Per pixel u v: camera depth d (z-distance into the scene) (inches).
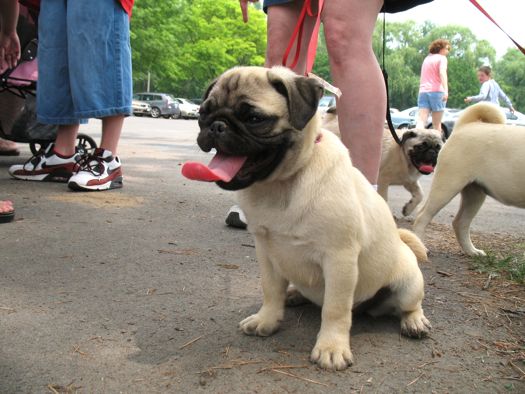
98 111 59.3
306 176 25.0
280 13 45.2
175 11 467.8
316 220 24.5
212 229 47.2
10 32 62.7
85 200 55.4
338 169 25.5
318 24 39.3
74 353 23.7
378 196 29.6
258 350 25.2
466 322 30.2
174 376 22.4
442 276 38.9
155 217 50.4
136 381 21.8
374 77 40.0
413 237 33.4
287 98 25.4
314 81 25.4
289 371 23.4
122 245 40.3
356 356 25.3
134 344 25.0
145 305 29.5
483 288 36.4
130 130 194.9
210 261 37.9
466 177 46.4
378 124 40.4
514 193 44.6
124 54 60.4
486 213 69.0
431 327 29.2
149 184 69.5
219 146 24.6
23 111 67.0
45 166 64.3
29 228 43.3
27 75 65.3
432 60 142.3
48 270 33.9
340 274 24.9
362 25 39.5
